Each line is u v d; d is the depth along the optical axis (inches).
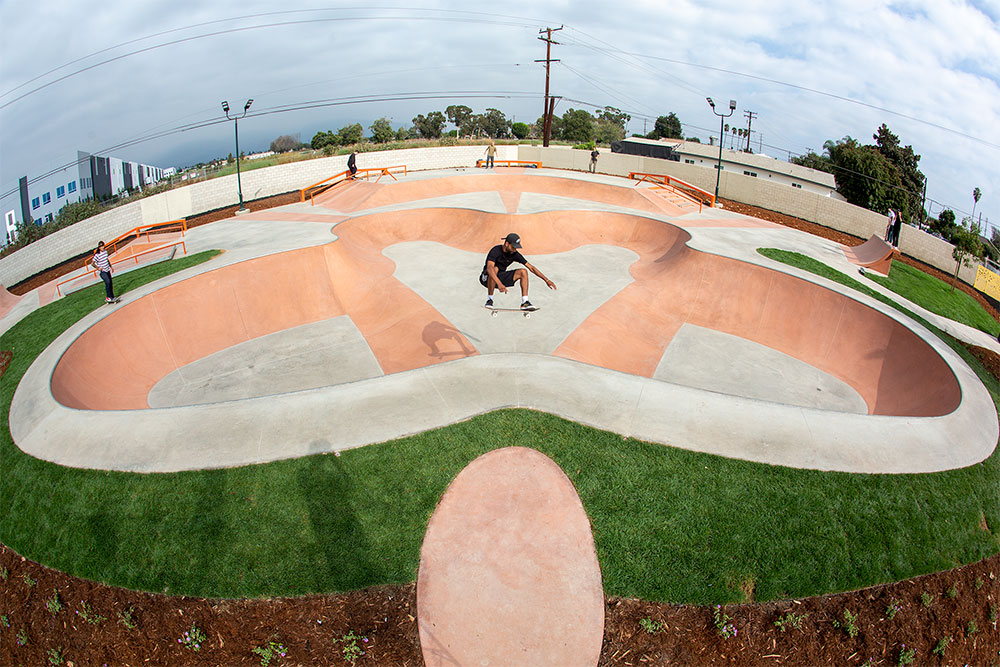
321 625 270.7
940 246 964.0
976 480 352.2
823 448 350.6
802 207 1075.9
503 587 280.7
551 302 673.0
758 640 269.6
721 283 700.7
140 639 278.1
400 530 303.6
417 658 257.8
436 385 398.9
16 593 313.9
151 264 738.8
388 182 1112.8
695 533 303.3
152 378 569.9
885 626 281.7
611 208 1005.8
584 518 309.1
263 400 383.2
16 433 402.6
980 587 312.5
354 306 714.2
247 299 667.4
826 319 621.0
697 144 2073.1
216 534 304.5
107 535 313.1
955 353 534.9
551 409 374.3
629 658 259.0
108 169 2691.9
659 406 378.9
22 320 650.8
